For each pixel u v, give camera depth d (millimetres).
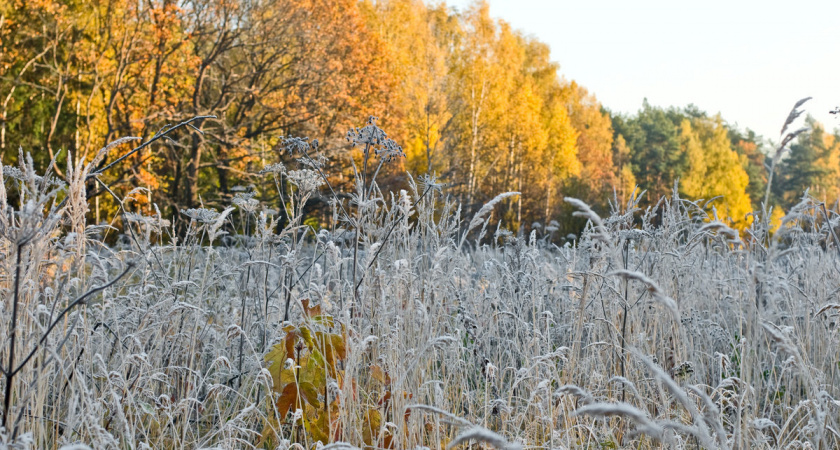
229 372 3314
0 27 19656
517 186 37406
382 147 3221
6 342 2121
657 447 2506
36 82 20922
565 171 46562
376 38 26656
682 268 3402
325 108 22609
